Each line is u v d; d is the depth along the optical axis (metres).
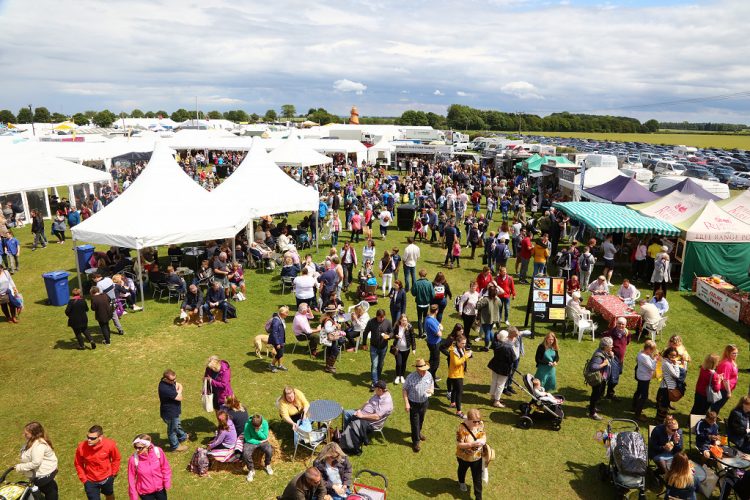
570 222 24.25
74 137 49.09
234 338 12.84
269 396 10.05
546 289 13.55
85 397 9.98
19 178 25.94
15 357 11.62
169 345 12.36
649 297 16.50
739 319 14.55
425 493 7.54
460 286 17.27
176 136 49.34
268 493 7.50
